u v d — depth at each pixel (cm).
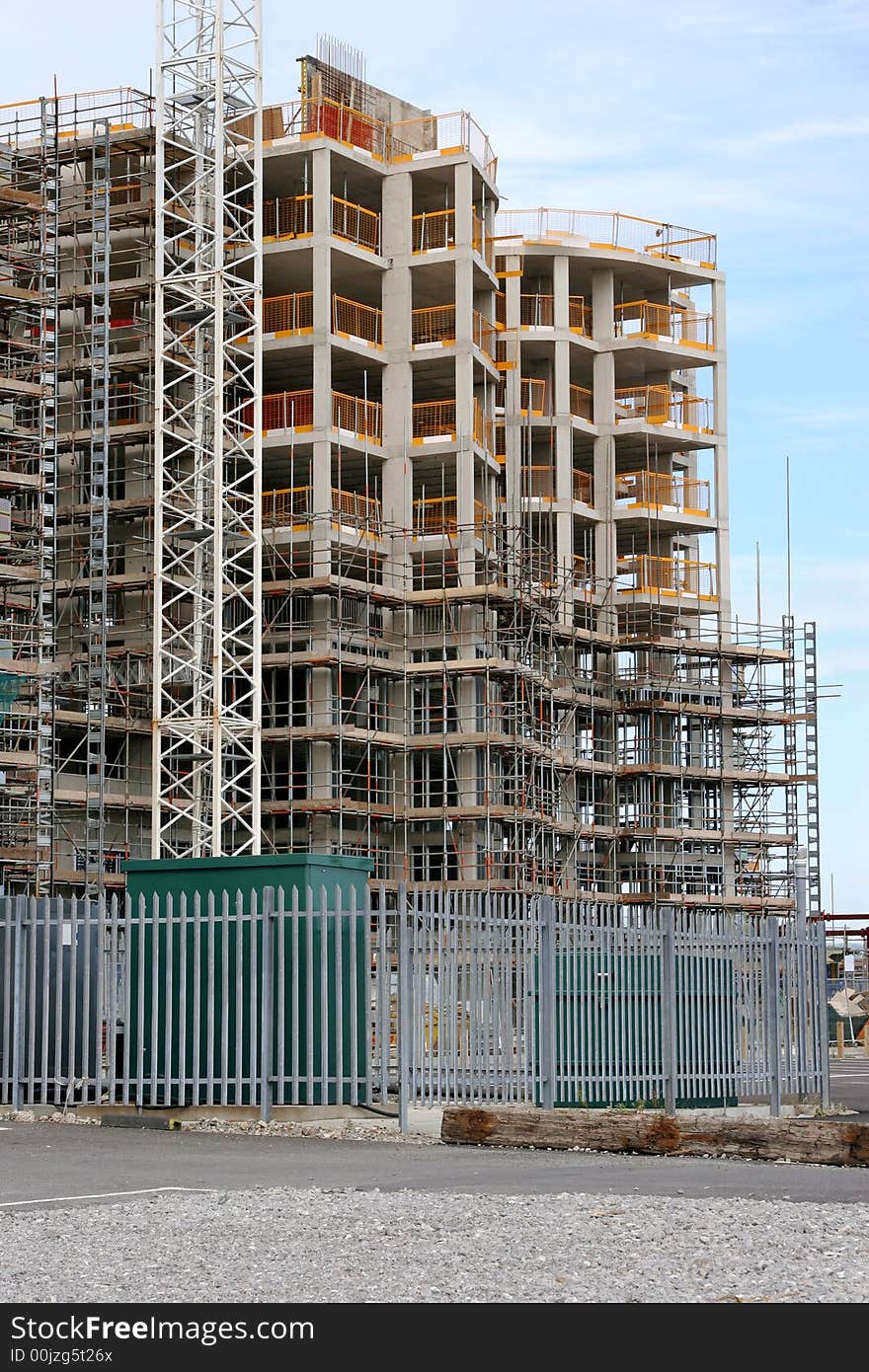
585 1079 2452
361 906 2556
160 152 6881
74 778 6625
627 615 8650
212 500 6775
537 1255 1248
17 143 6969
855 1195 1586
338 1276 1177
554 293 8462
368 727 7269
